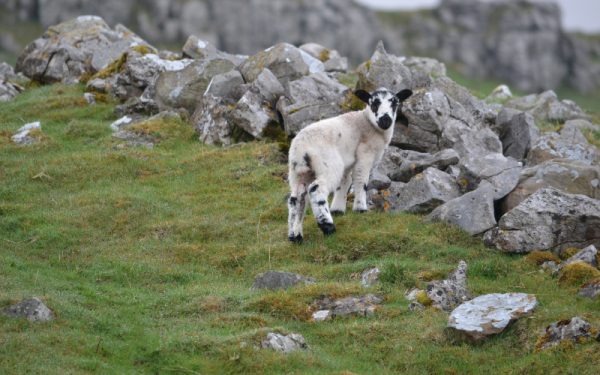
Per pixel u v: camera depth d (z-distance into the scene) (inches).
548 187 659.4
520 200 691.4
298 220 652.7
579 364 457.4
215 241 691.4
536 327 501.7
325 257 641.0
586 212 629.0
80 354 480.7
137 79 1042.7
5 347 468.1
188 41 1154.7
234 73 963.3
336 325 533.3
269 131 895.1
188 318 546.3
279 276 592.7
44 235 684.7
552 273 592.7
